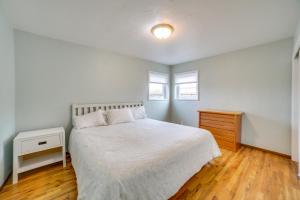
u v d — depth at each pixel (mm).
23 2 1521
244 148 2945
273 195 1562
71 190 1628
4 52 1743
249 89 2945
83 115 2648
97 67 3008
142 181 1164
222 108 3400
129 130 2334
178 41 2623
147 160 1302
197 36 2393
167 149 1552
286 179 1854
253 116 2900
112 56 3248
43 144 1991
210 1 1501
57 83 2504
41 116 2346
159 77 4348
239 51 3084
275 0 1484
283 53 2510
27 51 2209
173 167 1465
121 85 3432
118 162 1244
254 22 1938
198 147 1874
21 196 1526
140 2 1528
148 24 2008
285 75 2502
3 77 1713
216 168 2137
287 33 2271
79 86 2764
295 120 2340
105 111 2977
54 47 2465
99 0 1495
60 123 2551
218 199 1500
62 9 1653
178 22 1941
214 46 2867
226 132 2898
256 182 1794
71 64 2656
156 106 4281
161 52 3279
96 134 2109
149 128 2461
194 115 4035
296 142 2338
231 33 2275
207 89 3699
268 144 2721
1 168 1656
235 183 1775
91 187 1150
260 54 2779
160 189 1298
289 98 2477
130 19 1874
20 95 2152
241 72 3057
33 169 2074
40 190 1622
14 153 1758
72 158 2078
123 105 3441
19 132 2125
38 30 2170
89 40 2574
